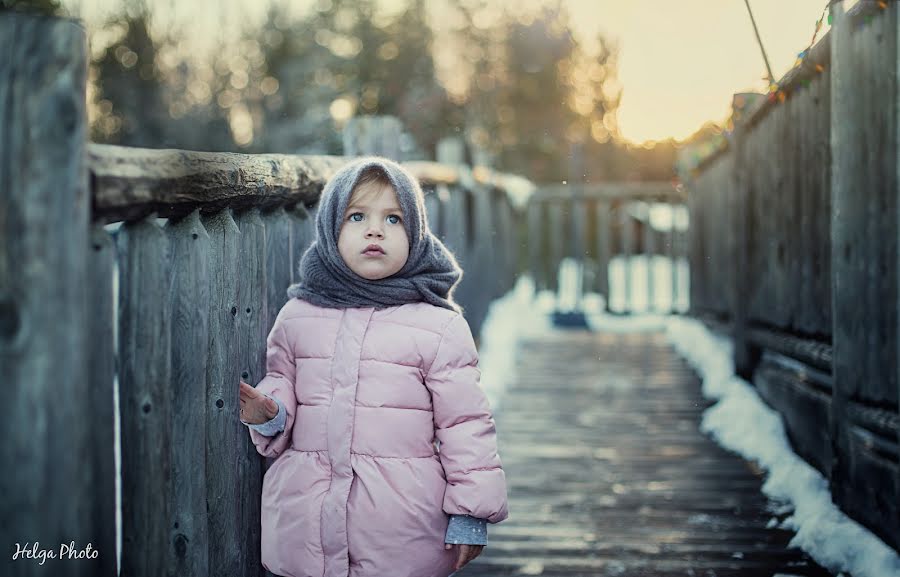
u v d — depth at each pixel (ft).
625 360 21.58
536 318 26.81
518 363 21.30
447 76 56.34
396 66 53.42
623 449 13.89
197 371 5.72
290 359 6.50
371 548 5.95
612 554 9.39
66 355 3.98
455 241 17.60
